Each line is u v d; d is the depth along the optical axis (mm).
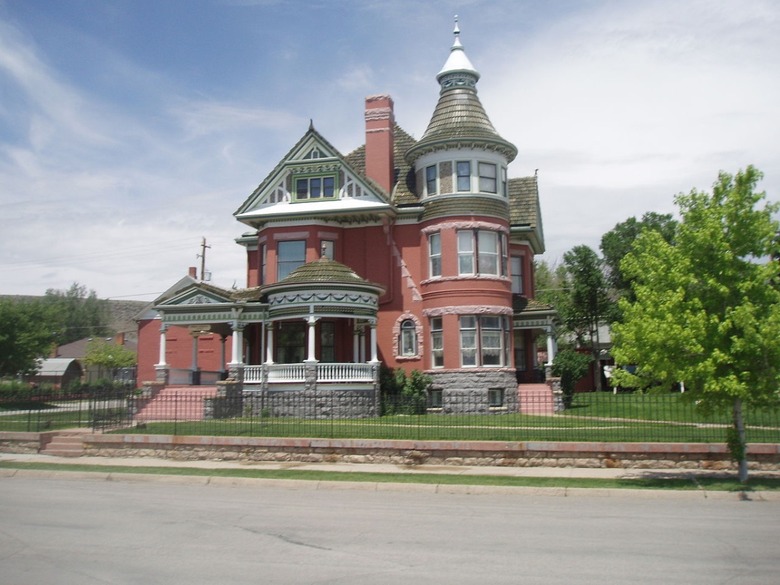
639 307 16203
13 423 26906
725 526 11992
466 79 35625
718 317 15703
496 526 12062
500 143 34094
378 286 32156
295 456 20594
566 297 59125
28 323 50781
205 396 29438
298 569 9203
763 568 9156
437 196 34156
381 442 19906
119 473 18875
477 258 33312
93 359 76375
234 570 9172
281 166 35688
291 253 35438
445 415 28297
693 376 15344
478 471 18281
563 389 37531
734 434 16219
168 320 32812
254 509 13906
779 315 14750
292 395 27000
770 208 15891
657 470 18125
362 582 8578
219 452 21156
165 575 8953
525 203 38031
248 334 36406
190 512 13570
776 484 15961
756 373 15445
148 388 31141
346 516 13086
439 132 34406
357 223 35969
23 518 12961
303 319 31672
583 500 14977
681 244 16281
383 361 34844
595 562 9508
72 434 23375
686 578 8695
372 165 36656
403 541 10875
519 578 8727
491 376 32531
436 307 33562
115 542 10891
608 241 52875
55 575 8984
